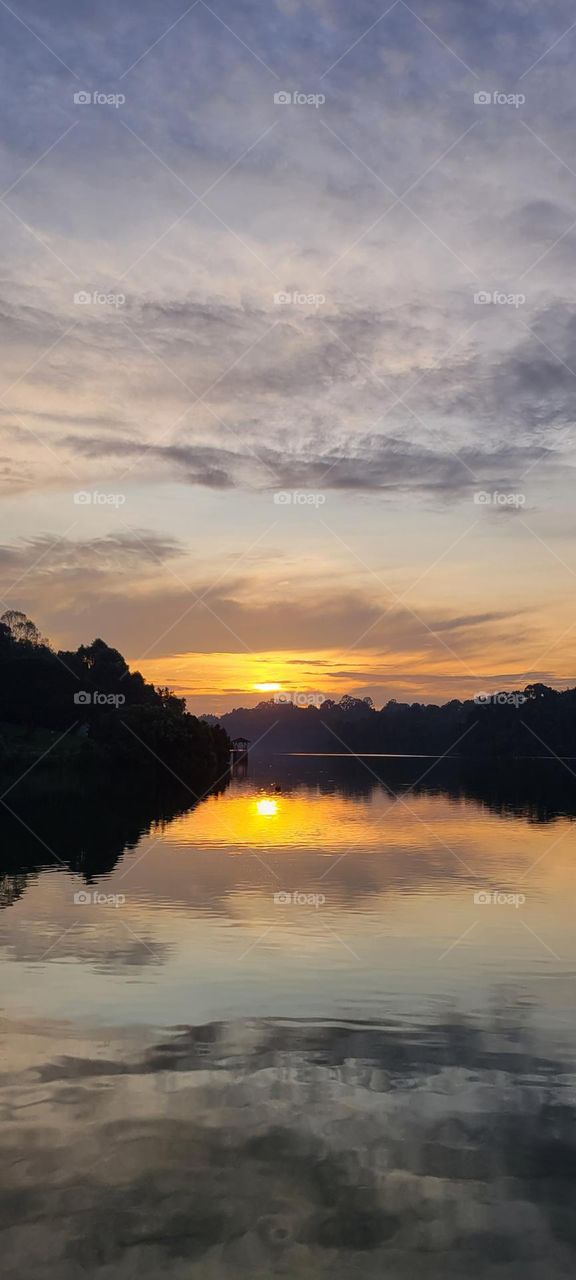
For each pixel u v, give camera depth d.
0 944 18.66
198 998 14.84
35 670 151.25
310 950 18.22
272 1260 7.63
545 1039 12.97
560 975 16.42
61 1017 13.78
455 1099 10.82
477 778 108.06
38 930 19.98
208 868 29.44
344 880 27.09
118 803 58.81
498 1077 11.52
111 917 21.44
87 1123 10.05
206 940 19.09
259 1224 8.13
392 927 20.50
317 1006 14.45
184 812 52.41
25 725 152.00
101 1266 7.54
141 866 29.81
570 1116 10.38
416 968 16.91
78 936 19.39
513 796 69.81
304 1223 8.15
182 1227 8.07
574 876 28.05
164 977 16.09
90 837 38.44
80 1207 8.37
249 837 38.75
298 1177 8.93
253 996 14.98
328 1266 7.57
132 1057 12.08
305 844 36.16
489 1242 7.89
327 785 89.50
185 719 122.31
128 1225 8.09
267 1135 9.81
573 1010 14.35
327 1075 11.52
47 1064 11.80
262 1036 12.99
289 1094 10.90
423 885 26.23
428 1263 7.61
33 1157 9.27
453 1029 13.39
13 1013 14.00
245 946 18.56
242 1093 10.94
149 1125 10.01
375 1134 9.85
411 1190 8.71
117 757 116.19
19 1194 8.57
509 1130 9.99
